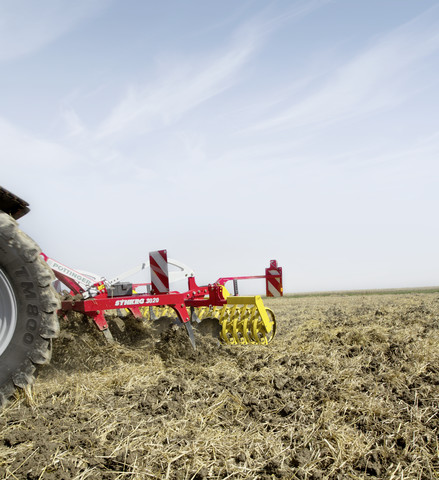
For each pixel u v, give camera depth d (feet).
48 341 11.61
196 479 8.76
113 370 16.24
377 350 19.12
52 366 15.53
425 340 20.77
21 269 11.30
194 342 19.67
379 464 9.33
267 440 10.28
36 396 12.40
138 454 9.42
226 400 12.84
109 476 8.60
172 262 25.43
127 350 18.42
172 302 19.95
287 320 34.81
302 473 8.97
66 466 8.77
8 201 11.76
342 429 10.88
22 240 11.14
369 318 31.71
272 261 27.27
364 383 14.32
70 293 21.03
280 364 17.83
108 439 10.13
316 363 17.58
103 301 18.62
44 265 11.52
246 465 9.27
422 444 10.16
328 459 9.55
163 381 14.47
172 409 11.96
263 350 20.88
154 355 18.21
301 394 13.52
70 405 12.07
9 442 9.63
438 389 13.47
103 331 18.69
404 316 31.07
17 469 8.62
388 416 11.68
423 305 40.01
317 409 12.25
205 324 23.48
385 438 10.42
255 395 13.57
